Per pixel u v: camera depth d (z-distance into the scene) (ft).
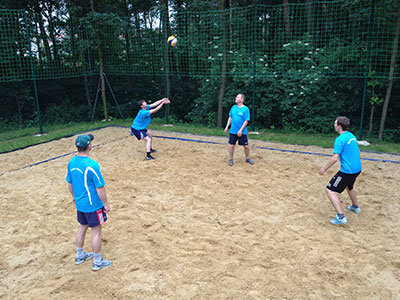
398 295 9.68
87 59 43.45
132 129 23.20
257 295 9.68
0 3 40.04
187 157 23.93
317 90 33.12
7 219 14.93
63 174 20.85
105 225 14.12
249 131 33.01
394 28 29.35
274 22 39.93
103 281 10.48
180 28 41.93
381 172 20.16
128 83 47.62
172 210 15.48
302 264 11.17
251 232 13.37
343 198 16.61
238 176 19.77
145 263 11.34
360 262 11.25
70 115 45.42
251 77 34.27
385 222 14.11
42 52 42.09
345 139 13.26
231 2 42.22
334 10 36.24
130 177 19.92
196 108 44.14
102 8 44.62
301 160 22.77
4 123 41.65
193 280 10.40
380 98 34.40
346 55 31.99
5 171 21.59
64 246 12.66
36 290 10.11
